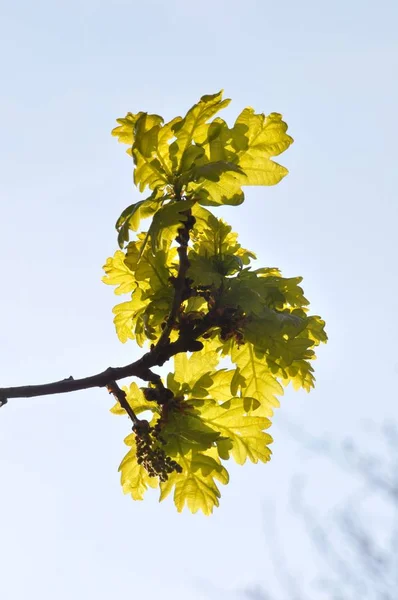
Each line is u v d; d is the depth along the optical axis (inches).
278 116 152.3
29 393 135.4
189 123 144.3
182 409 152.0
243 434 155.3
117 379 144.8
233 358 157.2
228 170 143.2
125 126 148.2
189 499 155.0
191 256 154.4
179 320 150.9
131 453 157.0
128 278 164.9
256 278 155.3
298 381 161.8
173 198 145.6
